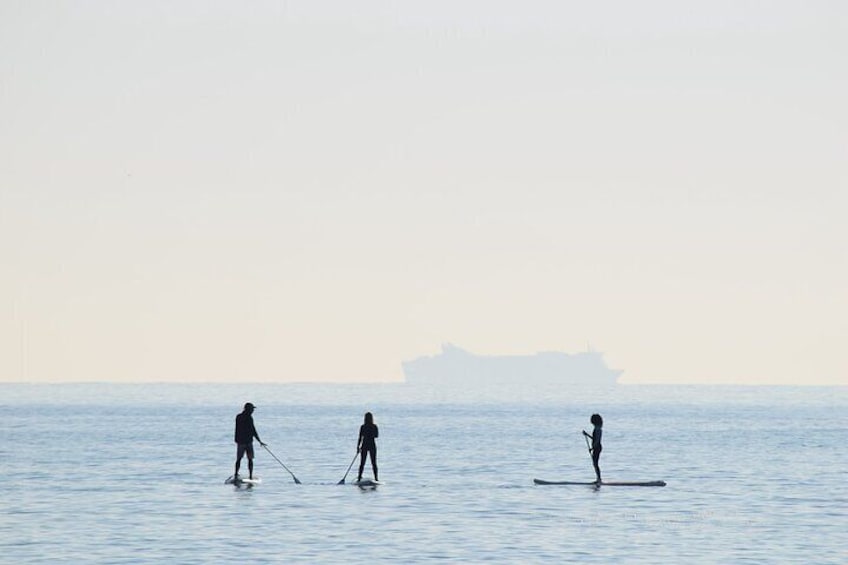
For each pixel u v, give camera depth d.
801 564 107.69
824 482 191.00
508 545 117.19
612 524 133.75
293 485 178.50
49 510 145.00
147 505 150.12
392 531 126.44
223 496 161.75
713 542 120.50
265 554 110.81
